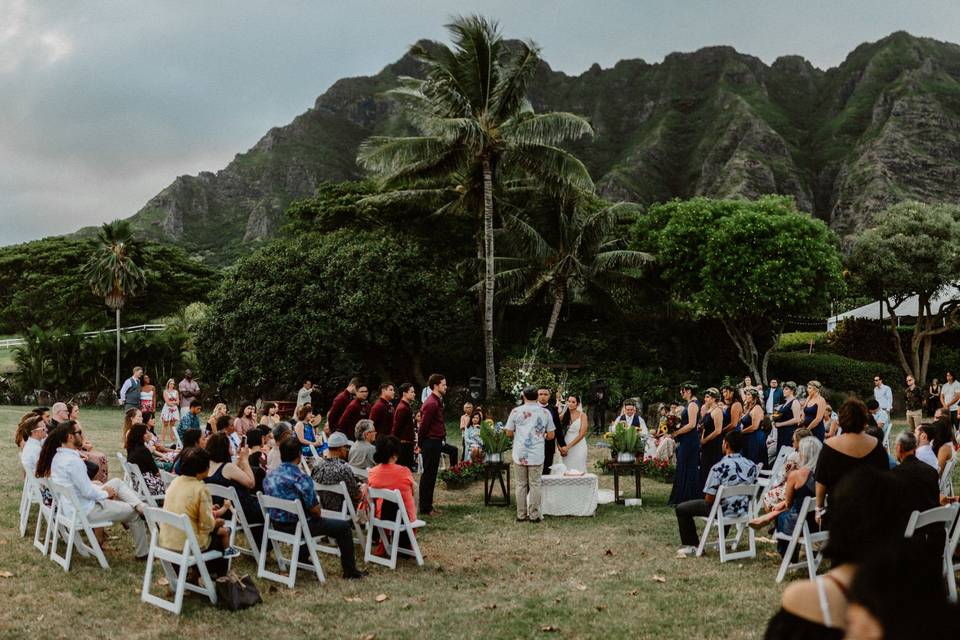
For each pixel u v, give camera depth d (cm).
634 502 1298
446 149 2975
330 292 3209
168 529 726
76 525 818
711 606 713
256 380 3291
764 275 3134
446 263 3697
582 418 1312
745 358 3494
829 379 3606
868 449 692
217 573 757
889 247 3491
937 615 225
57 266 7544
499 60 3033
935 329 3656
